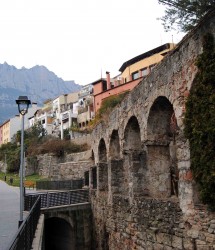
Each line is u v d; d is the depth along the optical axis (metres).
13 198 28.58
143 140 15.41
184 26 11.73
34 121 97.12
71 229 22.95
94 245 22.61
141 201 14.38
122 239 16.75
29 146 64.81
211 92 9.82
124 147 18.30
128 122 17.72
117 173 19.08
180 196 11.41
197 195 10.65
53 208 22.28
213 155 9.59
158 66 13.83
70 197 23.83
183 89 11.72
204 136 9.95
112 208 18.41
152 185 15.13
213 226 9.70
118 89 51.19
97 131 25.72
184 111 11.58
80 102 75.88
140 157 15.51
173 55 12.51
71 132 64.12
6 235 12.45
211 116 9.71
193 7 10.59
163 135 15.16
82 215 23.44
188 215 10.87
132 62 51.66
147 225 13.73
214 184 9.50
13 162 68.06
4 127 109.00
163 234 12.48
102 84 57.69
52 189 37.34
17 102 14.66
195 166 10.31
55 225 25.62
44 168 54.09
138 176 15.38
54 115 87.06
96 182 24.33
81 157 44.34
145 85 15.23
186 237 11.01
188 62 11.39
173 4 10.90
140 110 15.86
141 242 14.26
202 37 10.56
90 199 24.20
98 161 25.14
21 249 7.87
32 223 11.95
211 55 9.95
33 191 36.50
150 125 15.05
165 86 13.17
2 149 79.62
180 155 11.52
